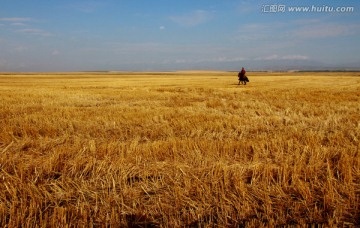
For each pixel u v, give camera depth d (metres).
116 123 9.76
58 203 4.08
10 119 10.30
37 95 19.83
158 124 9.48
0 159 5.30
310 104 14.92
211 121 9.52
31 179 4.69
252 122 9.63
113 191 4.30
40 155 6.05
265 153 5.77
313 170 4.83
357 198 3.98
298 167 4.83
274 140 6.49
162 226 3.72
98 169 4.94
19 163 5.19
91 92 23.30
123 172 4.84
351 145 6.38
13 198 4.00
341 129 8.67
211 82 43.34
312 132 7.77
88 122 9.66
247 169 4.97
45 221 3.56
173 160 5.58
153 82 43.69
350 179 4.38
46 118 10.24
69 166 5.21
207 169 5.00
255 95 20.59
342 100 16.70
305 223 3.64
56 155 5.45
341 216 3.73
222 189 4.23
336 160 5.46
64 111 12.13
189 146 6.23
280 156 5.55
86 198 4.27
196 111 12.59
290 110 12.73
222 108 13.55
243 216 3.77
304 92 22.27
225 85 34.53
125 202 4.16
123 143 6.60
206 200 4.11
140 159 5.47
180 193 4.16
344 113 11.98
